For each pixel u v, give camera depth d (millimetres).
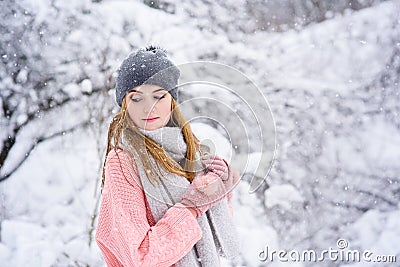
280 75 5051
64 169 4625
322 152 5098
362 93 5207
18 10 4383
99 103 4543
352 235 4715
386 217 4836
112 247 1556
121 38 4547
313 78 5199
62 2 4477
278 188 4688
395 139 5168
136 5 4695
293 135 5074
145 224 1488
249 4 5250
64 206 4441
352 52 5277
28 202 4449
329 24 5363
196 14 5012
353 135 5180
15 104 4406
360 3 5645
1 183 4426
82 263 3744
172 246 1460
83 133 4703
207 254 1566
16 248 3857
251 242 4148
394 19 5406
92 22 4520
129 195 1503
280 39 5242
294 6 5410
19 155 4469
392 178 5086
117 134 1553
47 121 4535
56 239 4031
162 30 4691
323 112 5121
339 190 5035
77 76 4488
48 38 4422
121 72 1630
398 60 5328
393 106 5266
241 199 4598
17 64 4391
